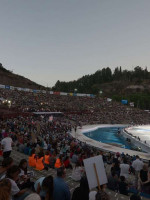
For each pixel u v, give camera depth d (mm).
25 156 15258
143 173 8766
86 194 4652
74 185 9773
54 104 103125
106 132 78312
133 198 4809
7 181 3459
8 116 59562
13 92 102250
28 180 6938
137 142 54688
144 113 133750
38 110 81250
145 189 8672
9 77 192875
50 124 59500
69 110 99688
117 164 12211
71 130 66188
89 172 4727
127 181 10797
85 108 111500
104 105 128875
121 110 127750
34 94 111250
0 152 12383
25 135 25922
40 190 5500
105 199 3512
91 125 87312
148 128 92188
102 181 4793
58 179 4906
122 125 99625
